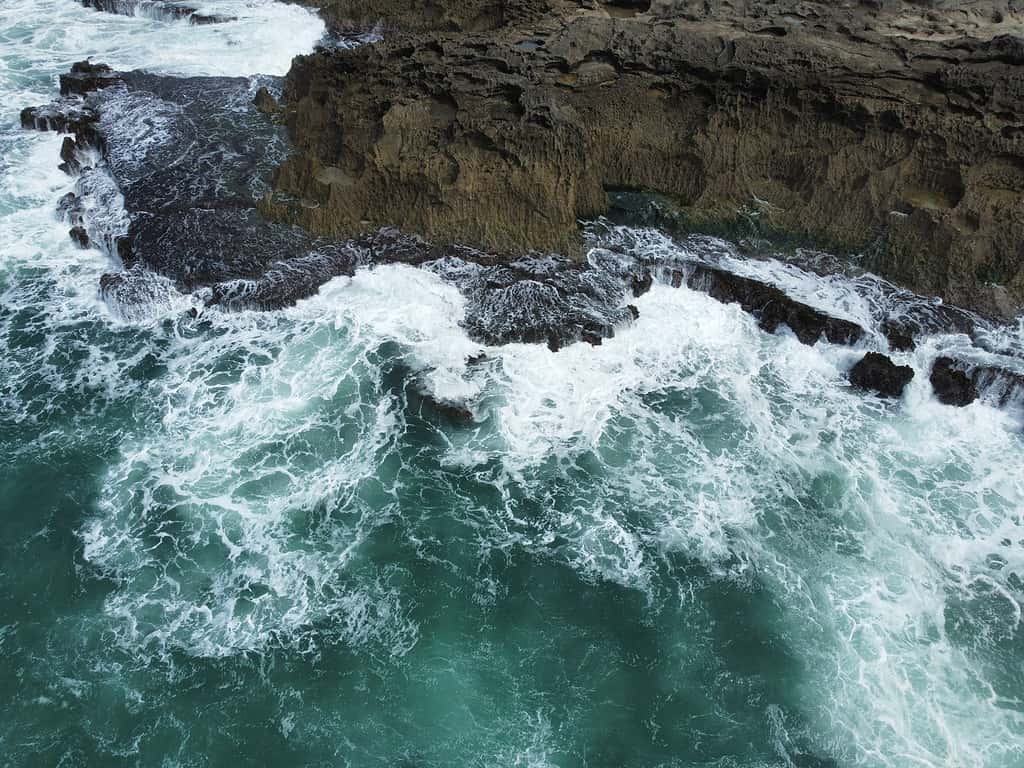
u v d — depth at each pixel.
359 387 28.81
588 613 22.72
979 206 31.03
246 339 30.67
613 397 28.69
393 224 34.50
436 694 20.91
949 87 31.97
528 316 30.66
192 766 19.41
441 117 34.22
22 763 19.31
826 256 33.16
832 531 24.73
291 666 21.38
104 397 28.41
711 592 23.20
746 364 30.12
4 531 24.25
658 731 20.27
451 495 25.59
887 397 28.84
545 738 20.09
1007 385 28.14
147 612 22.44
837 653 21.78
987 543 24.41
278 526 24.61
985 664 21.55
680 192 35.16
